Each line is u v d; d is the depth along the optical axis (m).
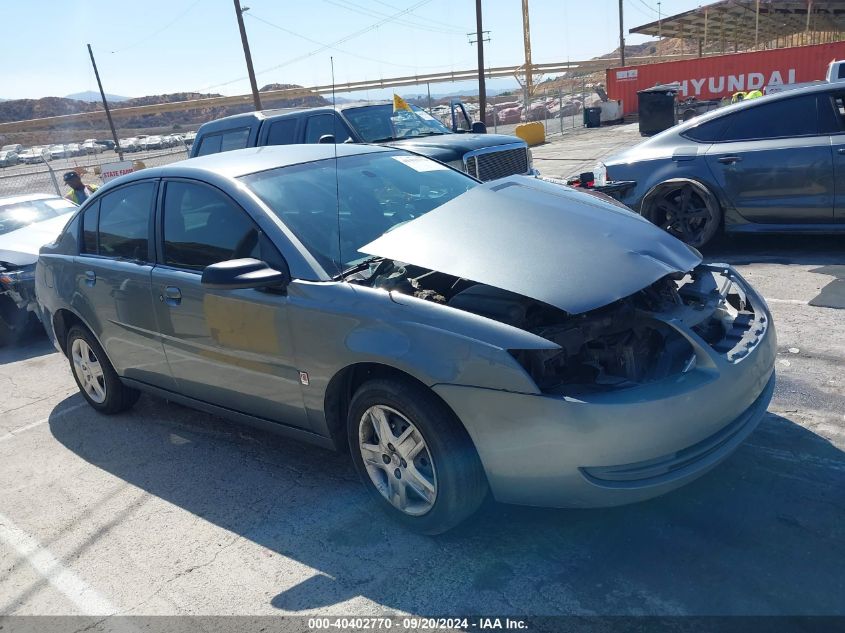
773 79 28.66
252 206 3.75
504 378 2.80
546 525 3.24
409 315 3.06
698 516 3.18
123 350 4.63
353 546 3.28
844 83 6.47
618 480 2.79
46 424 5.31
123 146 64.38
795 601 2.63
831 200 6.46
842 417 3.88
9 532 3.82
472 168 8.97
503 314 3.03
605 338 3.15
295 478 3.99
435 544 3.22
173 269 4.10
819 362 4.57
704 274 3.80
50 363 7.03
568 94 43.34
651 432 2.76
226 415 4.18
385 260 3.59
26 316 7.80
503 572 2.97
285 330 3.47
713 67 29.86
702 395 2.87
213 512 3.75
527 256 3.22
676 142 7.30
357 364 3.23
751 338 3.28
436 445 2.99
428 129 10.26
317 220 3.78
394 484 3.27
